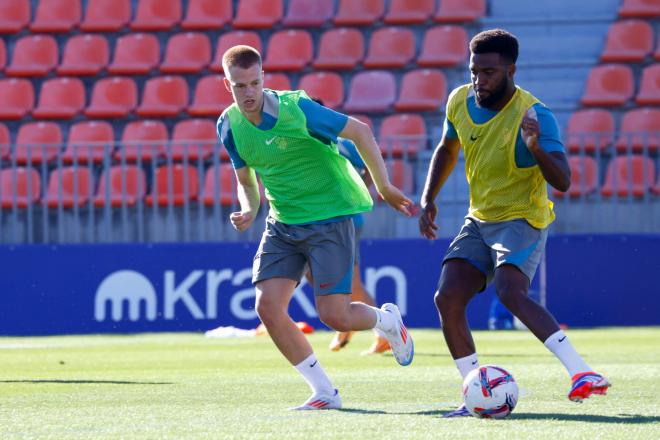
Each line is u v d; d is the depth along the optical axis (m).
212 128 59.19
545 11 64.94
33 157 57.44
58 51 65.00
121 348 38.91
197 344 40.78
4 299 48.75
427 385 23.48
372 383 24.05
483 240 18.09
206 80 62.03
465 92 18.31
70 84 62.34
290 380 25.31
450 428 15.48
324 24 65.19
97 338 45.59
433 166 19.05
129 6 66.44
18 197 55.50
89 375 27.41
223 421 16.80
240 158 19.33
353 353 34.66
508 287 17.42
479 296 48.41
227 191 53.31
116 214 53.19
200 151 49.56
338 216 18.94
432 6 65.00
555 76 62.62
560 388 22.30
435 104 60.09
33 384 24.70
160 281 48.50
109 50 65.56
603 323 48.12
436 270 48.19
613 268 48.00
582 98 60.62
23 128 59.75
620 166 54.50
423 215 19.05
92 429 15.95
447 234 53.09
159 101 61.59
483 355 32.91
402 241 48.31
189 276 48.47
